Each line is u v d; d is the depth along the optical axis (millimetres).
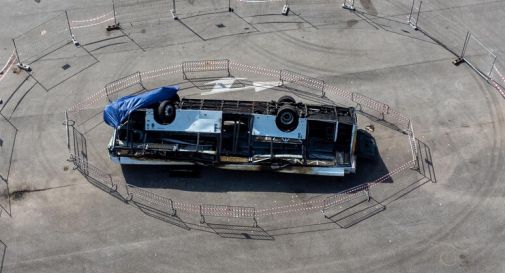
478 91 23172
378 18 26594
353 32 25891
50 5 27672
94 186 20203
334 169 19531
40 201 19797
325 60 24625
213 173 20453
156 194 19906
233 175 20391
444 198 19562
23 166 20891
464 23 26266
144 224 19062
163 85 23641
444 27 26078
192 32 26094
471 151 21000
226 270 17812
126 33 26172
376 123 22031
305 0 27625
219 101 20938
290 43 25438
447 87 23359
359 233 18672
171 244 18516
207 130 19984
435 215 19094
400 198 19625
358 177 20266
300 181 20188
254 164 19656
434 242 18359
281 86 23500
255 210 19375
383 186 19984
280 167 19594
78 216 19328
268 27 26250
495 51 24844
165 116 19969
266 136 19969
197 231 18844
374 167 20562
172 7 27453
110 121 20359
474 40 25391
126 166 20797
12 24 26844
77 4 27703
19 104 23125
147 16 27031
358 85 23516
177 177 20406
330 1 27531
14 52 25422
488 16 26609
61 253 18328
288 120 19719
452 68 24156
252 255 18172
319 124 20156
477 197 19562
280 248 18344
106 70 24438
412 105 22688
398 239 18469
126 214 19344
